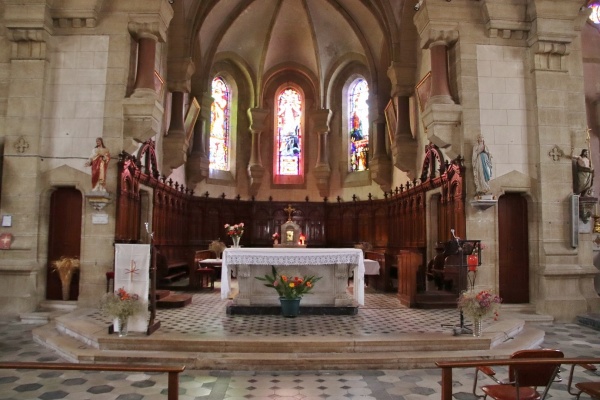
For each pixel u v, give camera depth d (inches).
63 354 334.6
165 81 665.6
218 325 380.2
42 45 500.1
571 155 508.1
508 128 512.4
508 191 508.1
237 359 307.0
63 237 505.0
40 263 492.4
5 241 481.1
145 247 351.6
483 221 496.4
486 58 518.0
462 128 509.0
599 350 359.6
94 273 485.7
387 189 810.8
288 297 414.6
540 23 504.4
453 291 494.6
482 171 483.2
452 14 517.3
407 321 401.7
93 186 477.1
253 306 431.2
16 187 490.0
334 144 930.1
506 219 514.6
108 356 313.4
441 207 575.8
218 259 644.7
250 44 885.2
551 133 508.1
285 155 945.5
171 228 710.5
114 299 336.2
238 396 255.8
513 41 522.3
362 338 334.6
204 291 601.9
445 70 520.4
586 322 457.1
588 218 505.7
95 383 276.5
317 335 345.1
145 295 346.9
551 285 490.0
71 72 509.4
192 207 811.4
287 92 953.5
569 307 482.6
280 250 429.1
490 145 509.4
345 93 931.3
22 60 499.2
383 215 818.8
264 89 932.6
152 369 180.5
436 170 604.4
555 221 501.7
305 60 927.7
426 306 470.3
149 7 509.0
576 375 301.3
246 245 880.9
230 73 910.4
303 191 932.0
